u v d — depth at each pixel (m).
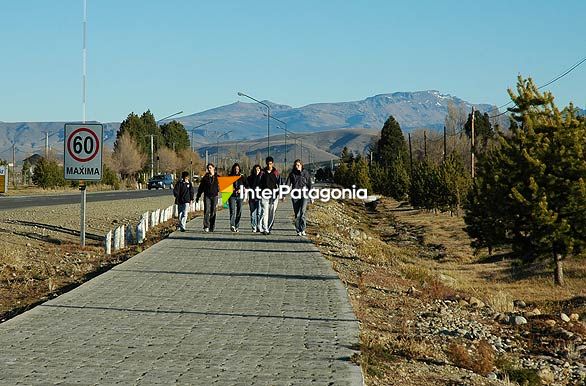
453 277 31.22
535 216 29.36
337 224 43.50
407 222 63.28
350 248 26.78
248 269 16.62
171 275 15.45
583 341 13.77
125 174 114.75
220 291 13.42
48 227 29.16
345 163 131.12
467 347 10.92
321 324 10.45
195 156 133.50
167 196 65.19
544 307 22.78
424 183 67.81
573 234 29.72
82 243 23.23
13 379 7.22
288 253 20.14
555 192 29.80
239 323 10.43
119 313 11.04
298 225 26.00
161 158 122.94
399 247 46.28
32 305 12.62
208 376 7.46
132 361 8.08
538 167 29.64
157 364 7.95
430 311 14.26
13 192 72.44
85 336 9.38
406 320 12.52
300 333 9.79
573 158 29.52
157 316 10.86
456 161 68.69
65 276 16.67
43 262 19.42
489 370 9.50
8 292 14.48
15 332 9.55
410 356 9.46
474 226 35.81
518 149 30.50
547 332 14.74
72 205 45.38
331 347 8.95
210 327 10.11
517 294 27.78
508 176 30.66
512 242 31.39
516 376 9.48
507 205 30.64
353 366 7.96
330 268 17.02
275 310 11.52
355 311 12.09
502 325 14.96
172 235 25.50
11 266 17.97
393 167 93.88
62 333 9.55
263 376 7.49
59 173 84.75
